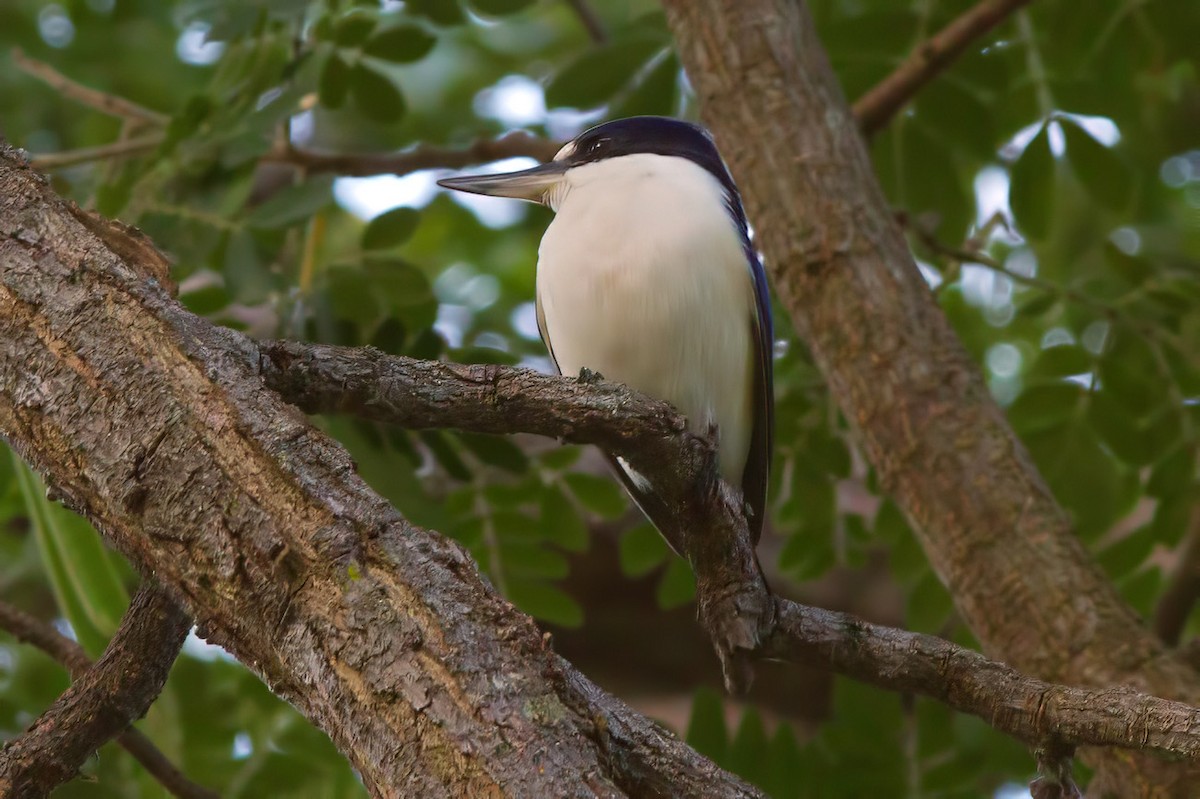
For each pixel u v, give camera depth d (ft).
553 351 27.71
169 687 31.12
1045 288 32.83
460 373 16.10
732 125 29.01
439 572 12.40
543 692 11.78
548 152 35.01
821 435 33.63
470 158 34.83
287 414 13.37
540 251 26.05
